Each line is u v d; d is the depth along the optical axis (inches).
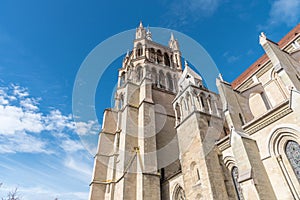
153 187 969.5
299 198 542.6
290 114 608.7
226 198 709.3
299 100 577.9
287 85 689.6
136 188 979.9
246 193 586.2
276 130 638.5
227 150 813.2
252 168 609.9
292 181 571.5
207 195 714.2
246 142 673.0
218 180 745.0
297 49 943.7
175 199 954.1
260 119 684.7
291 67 787.4
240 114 835.4
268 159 640.4
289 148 610.9
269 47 787.4
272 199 571.5
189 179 842.8
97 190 1241.4
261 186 580.4
